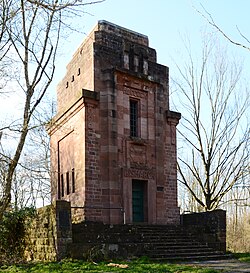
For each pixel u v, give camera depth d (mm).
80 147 22250
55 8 11281
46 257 17141
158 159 24484
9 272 13320
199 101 30719
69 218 16641
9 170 13883
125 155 23047
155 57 26375
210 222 21266
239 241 37688
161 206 24047
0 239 19828
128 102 23891
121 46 24609
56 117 25453
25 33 14125
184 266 14367
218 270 13484
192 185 38188
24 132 13867
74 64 25969
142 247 17406
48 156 28484
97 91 22875
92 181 21656
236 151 35812
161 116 25266
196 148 30266
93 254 15867
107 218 21688
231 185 29625
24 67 14258
